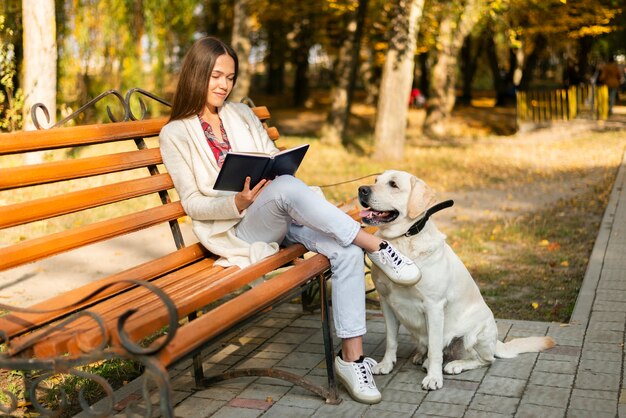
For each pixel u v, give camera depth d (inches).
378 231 145.5
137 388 143.6
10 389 147.0
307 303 192.9
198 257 146.4
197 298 104.5
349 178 458.3
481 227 318.0
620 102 1183.6
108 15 550.0
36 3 412.5
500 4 663.8
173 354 89.8
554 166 522.0
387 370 147.9
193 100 143.1
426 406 131.0
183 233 298.5
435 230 142.5
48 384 148.8
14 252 110.1
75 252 264.8
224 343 170.4
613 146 625.6
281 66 1343.5
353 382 132.7
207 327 97.8
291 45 1122.7
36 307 108.1
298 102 1150.3
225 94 145.7
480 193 416.8
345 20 665.0
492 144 683.4
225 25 1038.4
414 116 1045.2
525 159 565.0
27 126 419.8
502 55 1651.1
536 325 177.0
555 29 771.4
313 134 768.9
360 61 1200.8
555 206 366.6
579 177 468.8
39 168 121.3
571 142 673.6
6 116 410.9
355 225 132.5
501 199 396.5
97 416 96.4
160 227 309.7
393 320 149.3
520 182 454.6
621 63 1694.1
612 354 154.1
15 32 476.4
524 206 372.8
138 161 144.0
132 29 579.2
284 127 839.7
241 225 141.5
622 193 381.1
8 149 117.3
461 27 783.7
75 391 145.1
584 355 154.3
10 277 231.6
